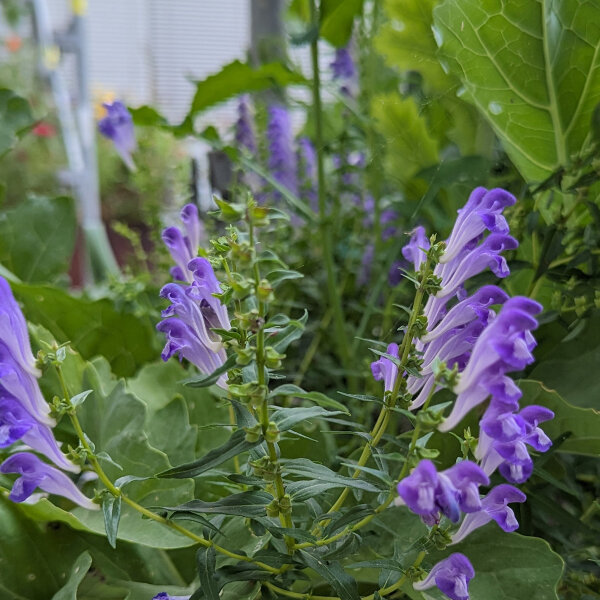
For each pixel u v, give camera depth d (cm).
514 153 29
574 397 26
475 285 25
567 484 25
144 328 33
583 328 27
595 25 26
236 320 18
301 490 18
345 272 36
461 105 31
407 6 31
